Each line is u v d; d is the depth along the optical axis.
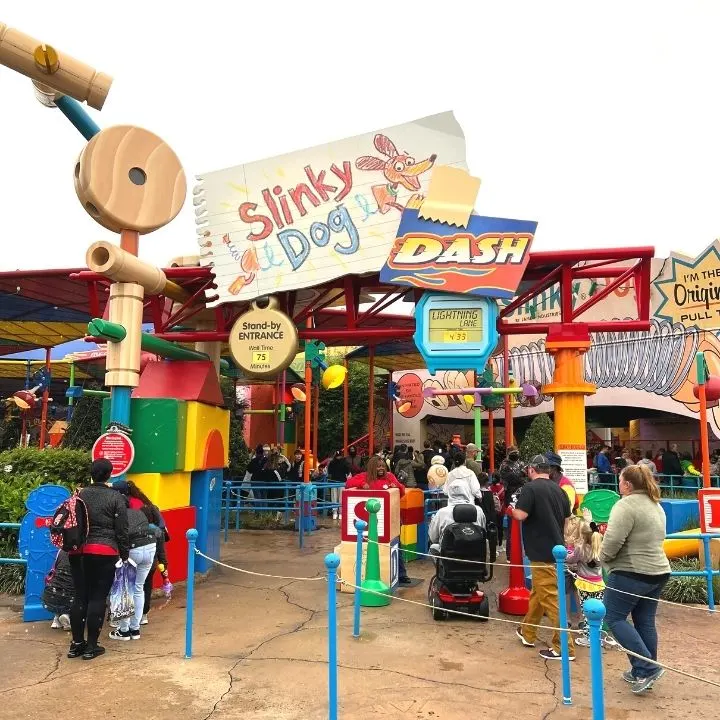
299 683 5.18
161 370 9.55
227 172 9.29
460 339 8.58
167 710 4.66
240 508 14.37
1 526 7.55
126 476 8.28
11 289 12.70
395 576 8.55
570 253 8.77
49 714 4.59
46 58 7.27
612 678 5.38
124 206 8.30
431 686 5.15
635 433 23.72
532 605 6.16
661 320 18.98
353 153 8.94
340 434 27.73
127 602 6.23
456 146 8.69
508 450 13.37
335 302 11.77
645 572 5.04
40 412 25.98
